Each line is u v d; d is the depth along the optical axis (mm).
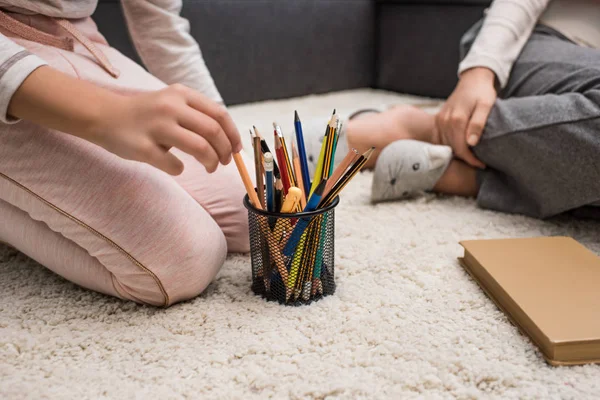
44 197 612
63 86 529
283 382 536
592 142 820
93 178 613
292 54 2014
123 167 630
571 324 572
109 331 625
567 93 896
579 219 948
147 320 644
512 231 893
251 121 1615
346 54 2148
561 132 847
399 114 1130
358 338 604
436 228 907
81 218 615
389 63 2160
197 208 695
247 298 689
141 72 851
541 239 785
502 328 618
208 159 531
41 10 716
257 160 632
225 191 807
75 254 668
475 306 667
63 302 692
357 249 823
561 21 1089
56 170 607
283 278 662
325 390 520
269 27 1937
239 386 531
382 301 676
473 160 994
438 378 539
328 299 684
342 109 1810
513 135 895
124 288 661
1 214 682
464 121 974
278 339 599
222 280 741
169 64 981
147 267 629
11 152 597
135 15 966
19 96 521
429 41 2000
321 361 567
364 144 1111
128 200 620
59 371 555
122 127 528
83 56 769
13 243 721
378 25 2178
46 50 705
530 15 1081
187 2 1745
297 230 635
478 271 724
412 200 1043
